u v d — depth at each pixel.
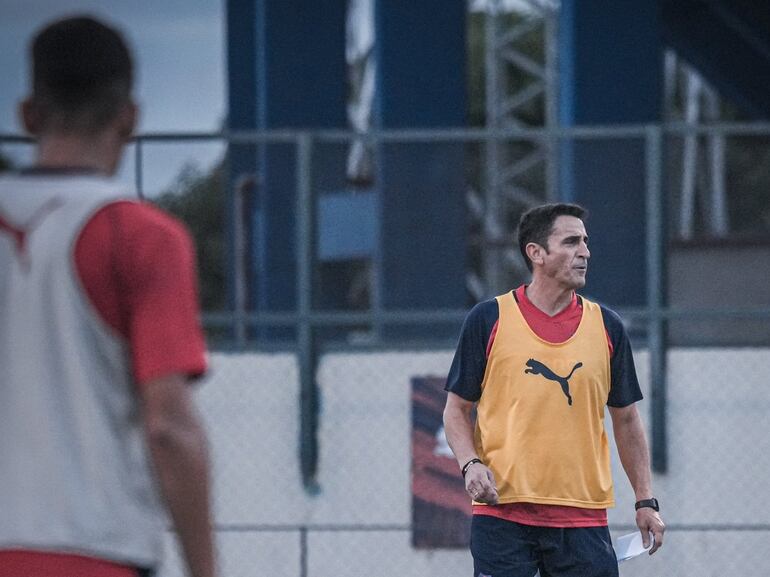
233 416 33.31
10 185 9.23
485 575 19.55
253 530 32.88
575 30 41.12
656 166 32.91
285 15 43.25
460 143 34.06
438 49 41.56
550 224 19.33
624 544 19.77
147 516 9.16
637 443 19.88
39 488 8.84
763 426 33.22
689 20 68.19
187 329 8.91
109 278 8.91
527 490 19.31
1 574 8.83
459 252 34.25
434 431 33.03
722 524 32.91
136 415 9.15
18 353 8.95
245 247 36.94
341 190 34.19
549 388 19.28
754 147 136.50
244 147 38.12
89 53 9.19
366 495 33.16
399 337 33.84
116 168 9.56
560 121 43.47
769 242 43.03
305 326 33.03
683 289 42.81
